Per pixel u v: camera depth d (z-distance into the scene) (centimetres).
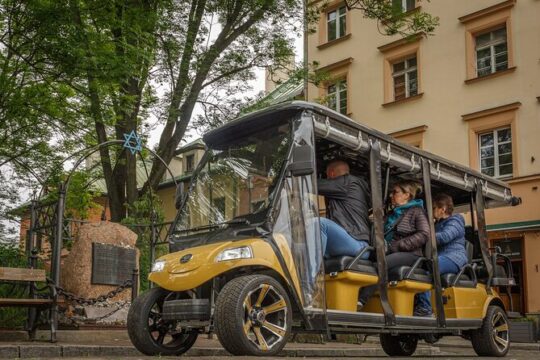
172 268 652
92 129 1952
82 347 815
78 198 2098
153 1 1744
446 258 916
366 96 2897
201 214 739
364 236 748
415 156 882
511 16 2441
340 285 709
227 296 589
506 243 2345
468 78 2545
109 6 1511
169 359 598
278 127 719
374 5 2081
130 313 688
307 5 2139
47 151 2077
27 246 1240
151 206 1602
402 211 859
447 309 901
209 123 2041
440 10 2664
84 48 1338
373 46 2895
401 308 794
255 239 643
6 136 1905
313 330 655
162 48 1842
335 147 816
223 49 2048
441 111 2611
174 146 1998
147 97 1934
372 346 1270
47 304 927
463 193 1064
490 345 957
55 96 1711
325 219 727
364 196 775
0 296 1085
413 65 2773
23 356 766
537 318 2022
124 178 1994
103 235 1308
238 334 578
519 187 2331
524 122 2356
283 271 640
